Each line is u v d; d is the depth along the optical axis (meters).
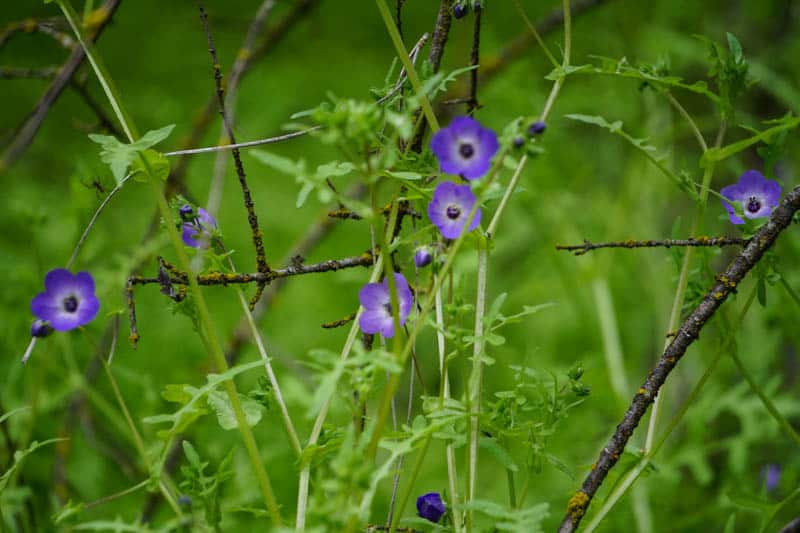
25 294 1.33
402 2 1.15
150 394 1.32
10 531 1.19
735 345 1.15
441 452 1.48
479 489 1.47
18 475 1.21
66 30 1.33
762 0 1.77
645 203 1.67
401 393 1.65
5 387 1.33
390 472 1.03
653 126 1.64
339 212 1.15
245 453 1.33
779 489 1.39
